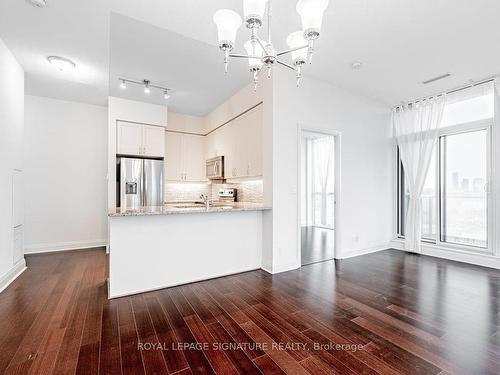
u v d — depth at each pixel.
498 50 2.96
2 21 2.46
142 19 2.42
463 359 1.65
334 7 2.24
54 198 4.63
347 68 3.44
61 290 2.78
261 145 3.64
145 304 2.45
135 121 4.59
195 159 5.64
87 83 3.95
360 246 4.39
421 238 4.65
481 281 3.08
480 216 3.93
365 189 4.49
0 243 2.85
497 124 3.66
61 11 2.31
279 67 3.43
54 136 4.64
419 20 2.43
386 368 1.56
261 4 1.50
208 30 2.59
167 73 3.59
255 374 1.51
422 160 4.39
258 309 2.35
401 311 2.31
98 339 1.86
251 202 4.58
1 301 2.50
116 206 4.45
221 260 3.27
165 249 2.88
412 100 4.57
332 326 2.05
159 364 1.60
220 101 4.71
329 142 7.16
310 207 7.66
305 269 3.57
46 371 1.52
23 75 3.47
